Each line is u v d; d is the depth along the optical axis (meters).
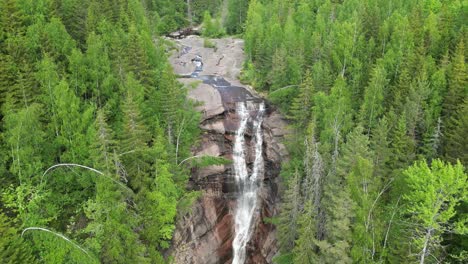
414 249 35.38
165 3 114.31
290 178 45.16
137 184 41.91
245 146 58.62
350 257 36.28
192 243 49.50
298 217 41.00
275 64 60.22
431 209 30.66
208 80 69.75
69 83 46.78
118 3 70.94
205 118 57.47
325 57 61.53
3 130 41.78
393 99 52.12
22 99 43.25
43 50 47.97
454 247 36.94
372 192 38.94
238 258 55.03
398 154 44.44
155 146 42.12
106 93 48.66
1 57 43.66
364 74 58.16
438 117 48.28
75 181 43.78
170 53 78.75
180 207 46.28
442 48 61.28
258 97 63.69
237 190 57.50
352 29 63.59
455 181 29.59
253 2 92.38
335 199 36.00
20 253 33.00
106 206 37.81
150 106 49.53
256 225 55.59
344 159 40.78
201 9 123.00
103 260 37.78
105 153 38.81
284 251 44.75
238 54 83.12
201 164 51.16
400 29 63.03
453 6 72.75
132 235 38.34
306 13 79.12
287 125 56.31
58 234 35.31
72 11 59.53
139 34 61.47
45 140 41.84
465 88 48.91
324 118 46.56
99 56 49.72
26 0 53.44
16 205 37.09
